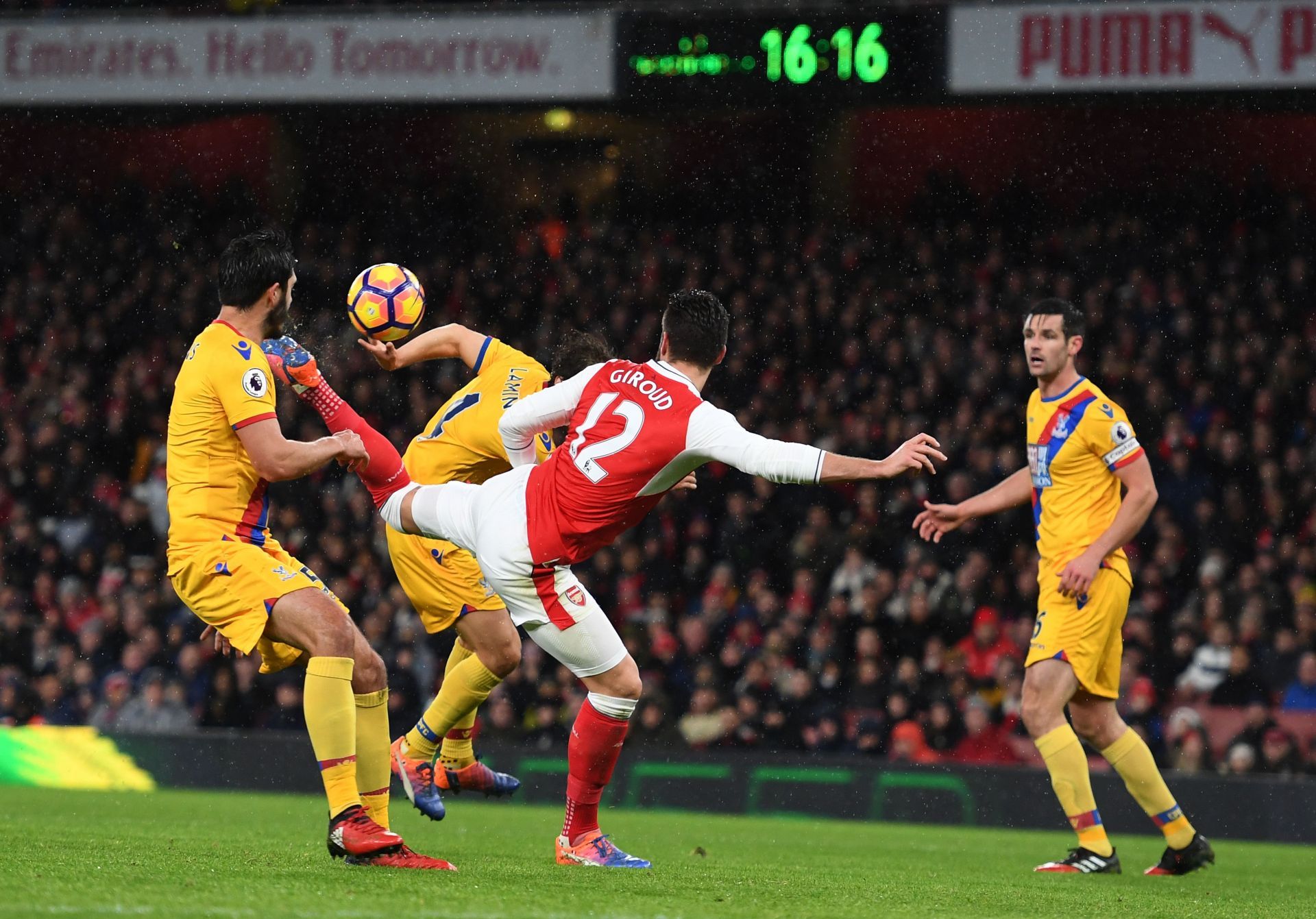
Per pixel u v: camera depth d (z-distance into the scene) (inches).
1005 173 1064.2
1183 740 669.3
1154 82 771.4
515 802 655.8
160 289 1117.7
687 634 777.6
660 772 657.6
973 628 761.0
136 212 1151.0
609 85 825.5
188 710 778.2
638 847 410.3
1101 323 958.4
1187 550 810.2
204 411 269.9
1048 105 802.2
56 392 1062.4
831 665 740.7
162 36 879.1
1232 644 724.0
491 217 1126.4
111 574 893.8
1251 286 969.5
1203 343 940.0
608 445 266.4
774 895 262.1
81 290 1128.8
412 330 345.4
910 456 254.1
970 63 784.3
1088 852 368.5
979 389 911.0
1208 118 1026.7
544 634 278.2
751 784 645.9
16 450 1006.4
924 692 713.0
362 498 891.4
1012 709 700.0
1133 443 364.2
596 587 837.2
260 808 530.6
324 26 863.1
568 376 334.3
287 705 762.2
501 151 1127.6
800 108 812.6
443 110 863.1
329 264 1120.2
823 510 840.3
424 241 1123.3
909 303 1002.7
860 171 1088.2
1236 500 815.7
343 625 265.3
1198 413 887.1
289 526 911.7
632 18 823.1
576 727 291.3
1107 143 1047.0
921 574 772.0
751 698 730.8
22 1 987.3
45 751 697.0
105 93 882.1
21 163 1163.9
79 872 245.9
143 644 816.9
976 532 823.1
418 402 1000.9
